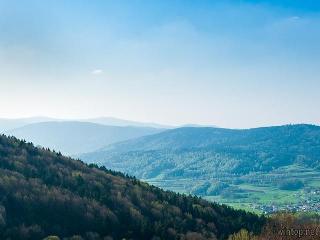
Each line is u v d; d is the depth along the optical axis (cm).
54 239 18425
